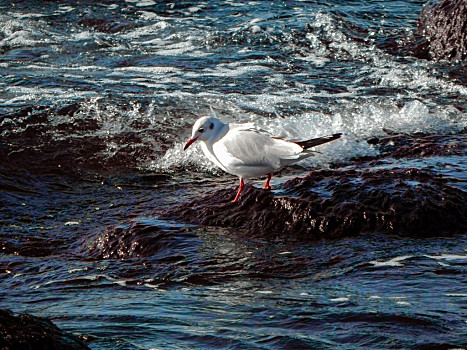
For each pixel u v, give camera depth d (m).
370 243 8.52
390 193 9.32
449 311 6.41
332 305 6.66
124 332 6.02
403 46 18.56
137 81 15.48
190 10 20.89
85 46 18.09
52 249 9.23
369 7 21.23
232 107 14.23
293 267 8.00
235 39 18.73
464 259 7.98
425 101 15.27
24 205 10.69
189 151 12.60
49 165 12.02
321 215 8.99
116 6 20.94
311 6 21.25
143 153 12.55
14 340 4.38
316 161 12.48
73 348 4.60
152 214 10.16
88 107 13.55
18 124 12.85
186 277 7.90
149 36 18.98
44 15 20.14
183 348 5.64
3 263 8.72
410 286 7.17
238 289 7.42
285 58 17.66
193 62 17.09
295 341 5.75
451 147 12.88
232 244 8.73
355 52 18.19
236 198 9.70
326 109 14.48
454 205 9.20
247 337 5.88
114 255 8.81
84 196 11.13
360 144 13.23
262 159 9.40
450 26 18.03
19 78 15.24
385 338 5.81
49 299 7.40
